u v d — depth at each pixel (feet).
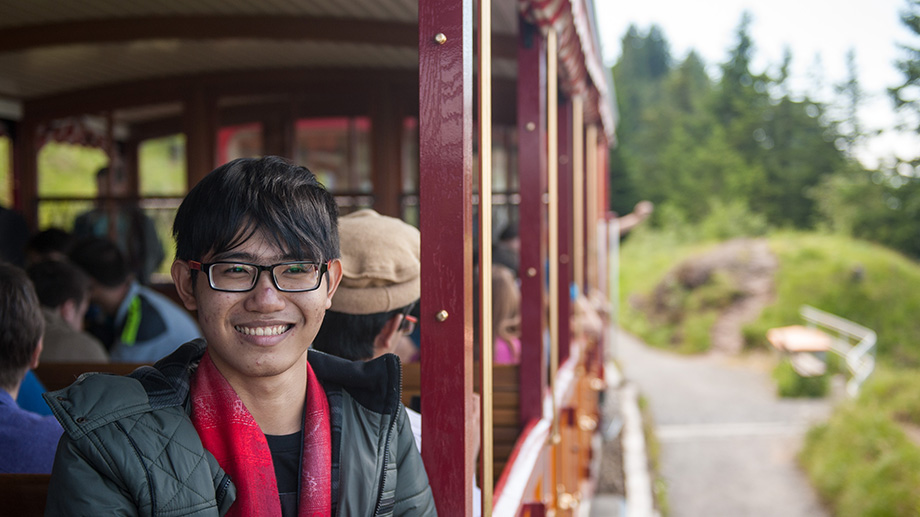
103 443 2.61
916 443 32.71
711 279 78.59
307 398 3.11
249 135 16.12
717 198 127.34
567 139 11.44
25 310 4.88
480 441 4.66
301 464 2.98
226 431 2.85
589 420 18.49
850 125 128.77
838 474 28.78
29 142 16.79
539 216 7.83
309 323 2.95
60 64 14.14
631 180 132.36
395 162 16.06
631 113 180.65
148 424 2.70
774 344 55.57
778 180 129.08
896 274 72.64
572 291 12.96
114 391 2.72
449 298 3.98
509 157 15.25
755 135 137.08
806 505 27.35
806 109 134.62
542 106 7.80
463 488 4.00
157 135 16.30
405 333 5.14
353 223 4.99
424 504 3.46
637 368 59.62
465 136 3.92
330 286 3.14
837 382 49.32
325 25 12.73
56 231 11.08
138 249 16.33
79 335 8.16
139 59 14.34
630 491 22.95
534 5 6.91
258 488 2.83
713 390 49.88
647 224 126.52
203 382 2.93
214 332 2.85
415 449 3.48
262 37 12.62
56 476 2.64
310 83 15.93
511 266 12.45
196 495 2.68
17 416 4.73
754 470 31.45
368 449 3.17
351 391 3.28
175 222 2.99
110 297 9.77
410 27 12.98
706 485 29.43
